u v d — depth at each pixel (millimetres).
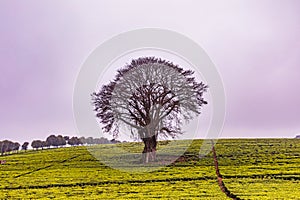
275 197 39250
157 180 51844
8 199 42125
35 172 63219
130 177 54406
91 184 51094
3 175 61156
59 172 61875
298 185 46375
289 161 64562
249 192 42125
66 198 41906
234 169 58375
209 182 49750
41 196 43562
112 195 42906
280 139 95562
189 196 41156
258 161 65188
